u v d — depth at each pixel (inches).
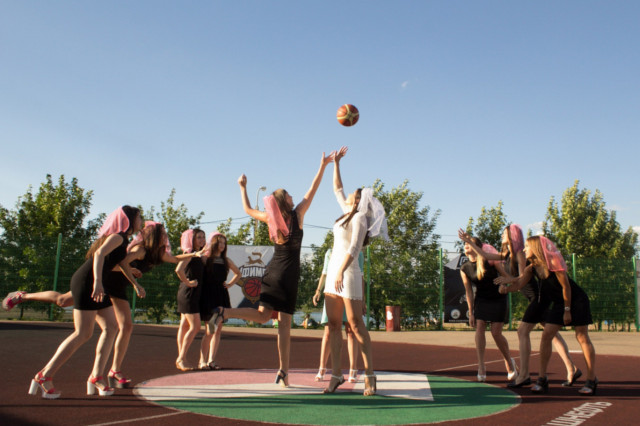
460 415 160.6
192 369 256.1
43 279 616.7
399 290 677.3
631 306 700.0
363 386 215.5
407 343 470.0
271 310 200.5
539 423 151.2
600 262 706.8
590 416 161.8
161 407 164.2
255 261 665.0
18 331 441.1
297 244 203.0
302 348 392.5
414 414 160.6
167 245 218.7
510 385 220.2
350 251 188.7
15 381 208.1
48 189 850.1
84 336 177.6
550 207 1069.8
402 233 953.5
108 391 183.6
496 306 237.5
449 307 670.5
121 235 181.9
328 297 198.7
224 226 1031.6
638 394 205.3
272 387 206.5
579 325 203.8
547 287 209.8
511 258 229.0
